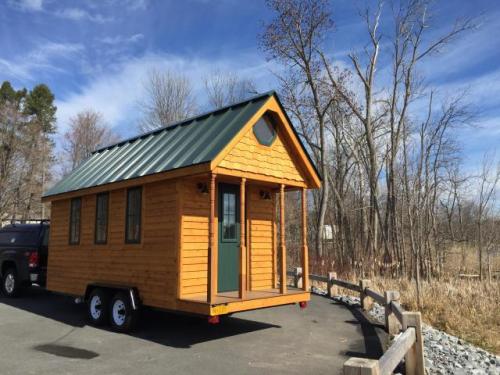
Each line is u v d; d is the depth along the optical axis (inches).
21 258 507.2
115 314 349.4
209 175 311.4
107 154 473.7
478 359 270.8
